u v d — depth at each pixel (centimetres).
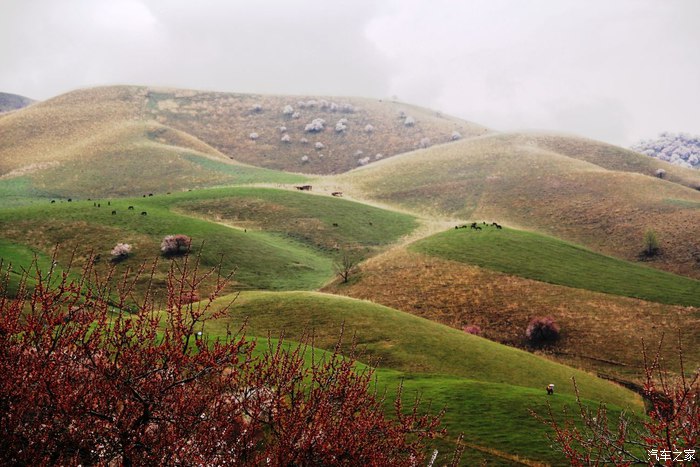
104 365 847
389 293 7475
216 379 962
